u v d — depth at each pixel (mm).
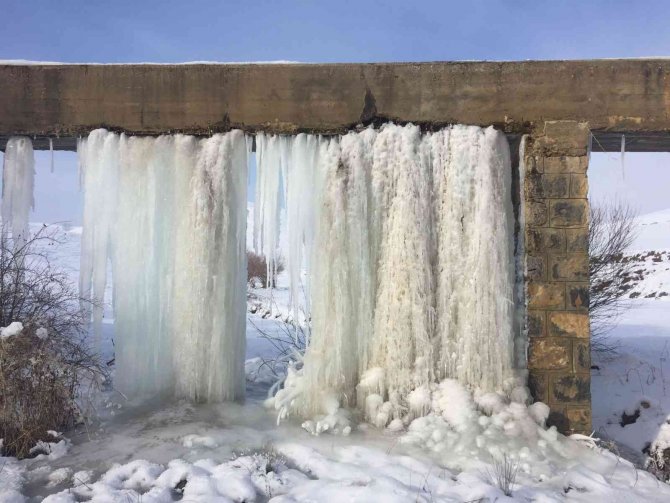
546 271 5945
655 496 4629
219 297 6383
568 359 5879
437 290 6109
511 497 4422
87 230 6453
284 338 10719
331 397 6055
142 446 5328
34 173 6586
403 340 6016
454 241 6082
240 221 6555
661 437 6023
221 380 6438
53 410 5480
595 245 10133
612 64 5996
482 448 5309
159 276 6559
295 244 6387
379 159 6203
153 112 6391
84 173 6449
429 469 4883
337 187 6219
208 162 6355
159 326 6570
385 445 5430
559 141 5992
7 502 4188
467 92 6129
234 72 6332
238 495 4367
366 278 6207
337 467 4879
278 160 6379
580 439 5676
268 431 5719
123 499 4246
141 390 6570
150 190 6449
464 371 5941
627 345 9227
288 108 6281
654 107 5961
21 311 6309
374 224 6230
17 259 6621
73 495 4312
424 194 6117
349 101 6234
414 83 6184
